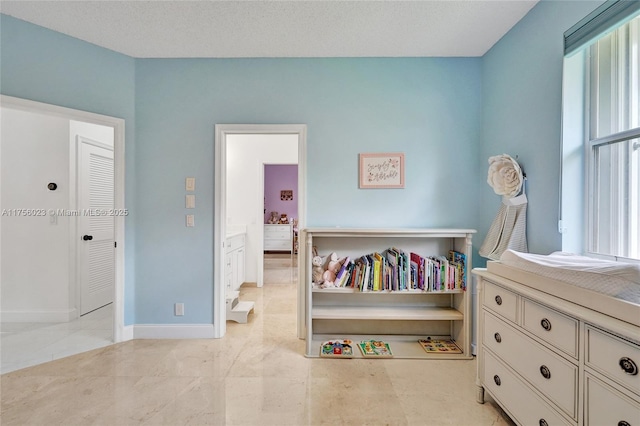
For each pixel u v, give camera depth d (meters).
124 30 2.33
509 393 1.55
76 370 2.18
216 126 2.71
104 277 3.63
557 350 1.24
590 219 1.71
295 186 8.98
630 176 1.50
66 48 2.39
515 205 2.15
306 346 2.41
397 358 2.39
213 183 2.74
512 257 1.60
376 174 2.71
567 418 1.18
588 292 1.13
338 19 2.18
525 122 2.13
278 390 1.96
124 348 2.53
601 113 1.65
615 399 1.00
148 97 2.72
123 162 2.66
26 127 3.14
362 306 2.71
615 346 1.00
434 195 2.71
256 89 2.72
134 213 2.73
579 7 1.68
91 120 2.50
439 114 2.71
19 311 3.13
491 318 1.72
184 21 2.21
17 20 2.22
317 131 2.72
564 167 1.77
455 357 2.40
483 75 2.66
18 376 2.10
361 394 1.93
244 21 2.21
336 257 2.62
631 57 1.48
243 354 2.44
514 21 2.20
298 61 2.72
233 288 4.00
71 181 3.19
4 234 3.11
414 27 2.28
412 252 2.71
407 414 1.75
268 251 8.57
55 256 3.14
